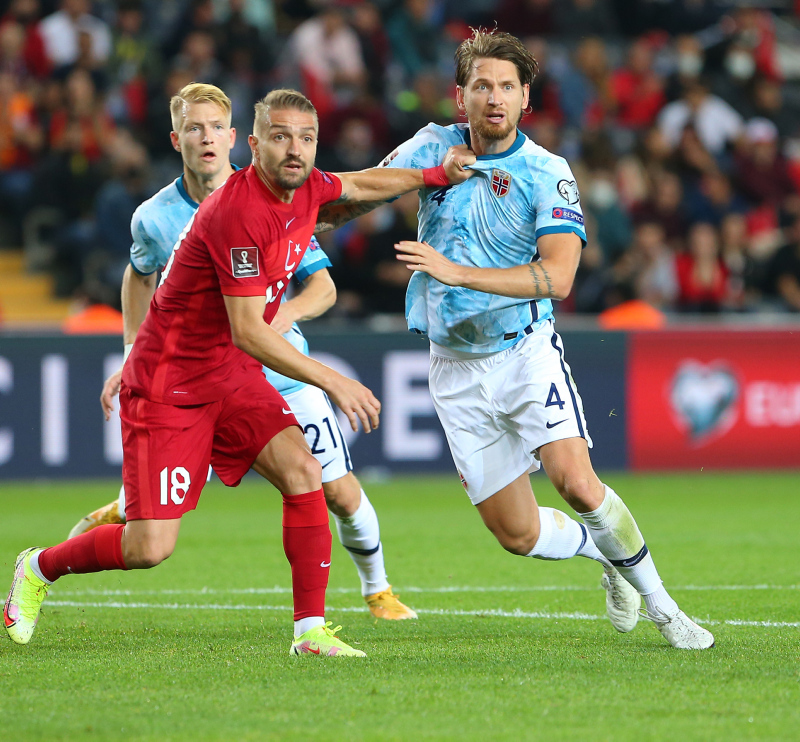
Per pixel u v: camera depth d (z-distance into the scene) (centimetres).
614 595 1702
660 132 5659
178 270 1488
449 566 2461
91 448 4025
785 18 7756
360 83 5634
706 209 5553
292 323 1741
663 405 4262
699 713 1198
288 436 1538
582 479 1553
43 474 3994
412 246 1536
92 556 1541
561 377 1655
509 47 1633
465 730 1134
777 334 4325
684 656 1499
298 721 1168
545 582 2264
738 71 6469
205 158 1809
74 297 5216
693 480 4138
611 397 4234
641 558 1561
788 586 2166
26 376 3978
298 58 5706
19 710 1212
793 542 2767
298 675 1377
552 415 1616
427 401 4191
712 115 6088
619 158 5681
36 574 1593
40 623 1819
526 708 1219
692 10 6969
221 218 1432
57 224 5231
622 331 4228
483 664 1445
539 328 1703
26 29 5569
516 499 1742
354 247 4828
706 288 5066
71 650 1567
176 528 1534
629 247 5150
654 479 4159
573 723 1160
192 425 1520
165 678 1363
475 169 1675
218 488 4209
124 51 5616
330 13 5628
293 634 1714
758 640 1631
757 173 5928
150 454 1511
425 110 5491
